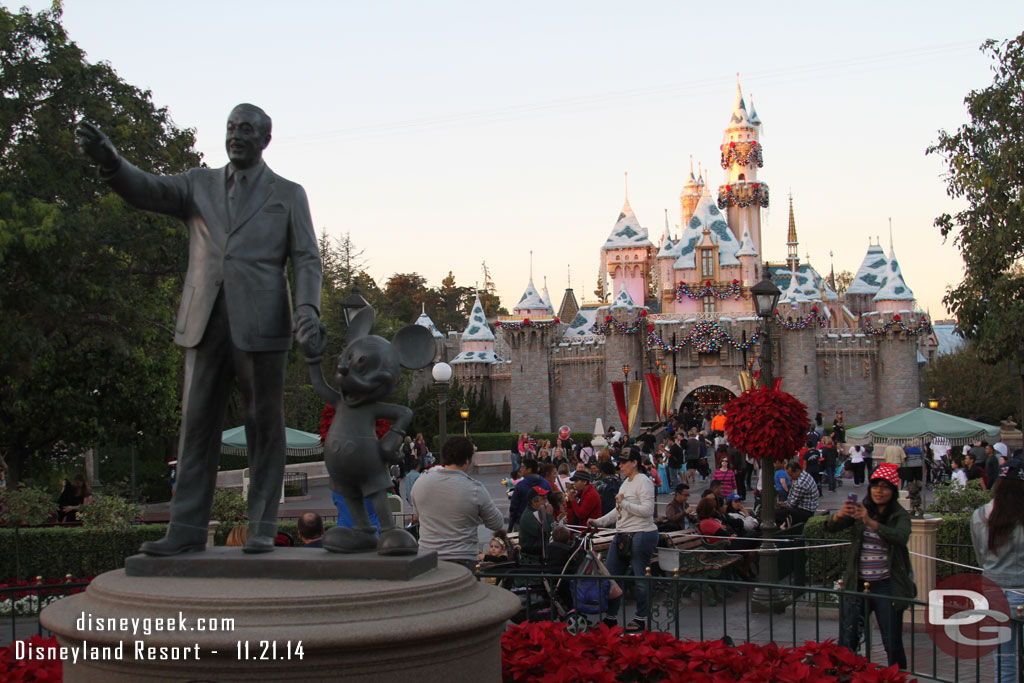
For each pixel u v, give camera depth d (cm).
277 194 648
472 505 988
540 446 4759
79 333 3031
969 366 7719
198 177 659
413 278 15862
